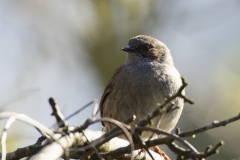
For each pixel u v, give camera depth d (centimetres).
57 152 581
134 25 1561
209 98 1476
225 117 1416
